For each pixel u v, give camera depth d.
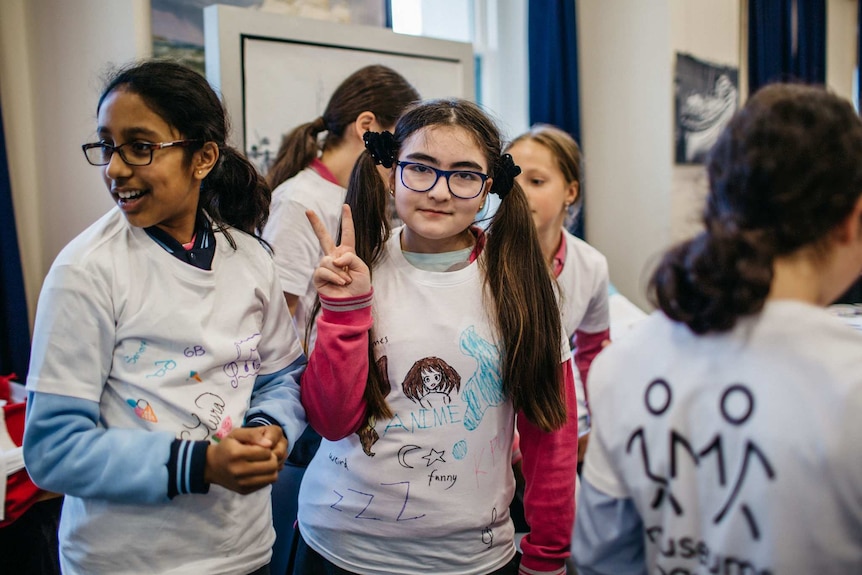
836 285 0.69
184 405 0.99
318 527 1.15
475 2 3.42
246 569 1.07
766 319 0.66
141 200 0.97
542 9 3.15
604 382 0.79
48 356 0.93
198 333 1.00
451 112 1.10
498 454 1.12
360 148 1.77
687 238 0.73
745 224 0.67
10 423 1.65
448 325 1.09
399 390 1.09
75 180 2.38
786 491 0.63
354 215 1.19
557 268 1.70
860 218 0.65
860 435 0.61
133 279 0.99
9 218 2.21
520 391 1.12
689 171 3.17
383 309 1.12
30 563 1.70
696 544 0.70
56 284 0.94
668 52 3.04
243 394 1.06
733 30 3.39
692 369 0.71
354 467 1.11
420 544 1.09
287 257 1.67
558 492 1.15
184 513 1.00
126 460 0.91
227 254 1.11
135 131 0.95
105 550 0.97
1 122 2.20
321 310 1.21
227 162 1.15
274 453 0.96
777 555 0.64
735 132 0.68
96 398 0.96
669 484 0.71
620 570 0.80
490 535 1.12
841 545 0.62
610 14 3.26
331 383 1.06
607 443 0.78
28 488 1.57
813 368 0.64
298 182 1.74
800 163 0.63
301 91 2.34
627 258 3.32
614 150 3.32
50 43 2.38
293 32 2.31
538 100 3.19
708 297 0.67
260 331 1.13
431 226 1.08
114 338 0.97
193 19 2.44
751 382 0.66
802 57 3.95
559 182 1.68
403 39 2.63
